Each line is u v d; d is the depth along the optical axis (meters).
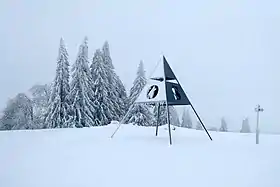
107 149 8.70
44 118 25.14
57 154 7.72
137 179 5.12
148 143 10.29
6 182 4.88
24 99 26.66
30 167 6.07
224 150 8.60
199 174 5.50
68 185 4.73
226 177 5.28
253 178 5.20
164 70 11.38
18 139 11.09
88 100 23.95
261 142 10.85
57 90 23.31
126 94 30.42
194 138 12.38
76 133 13.92
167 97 10.85
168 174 5.51
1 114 26.17
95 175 5.40
